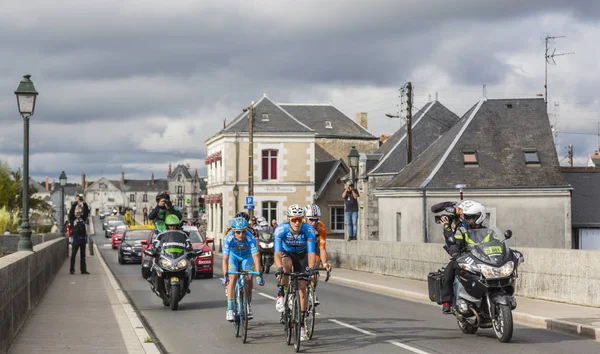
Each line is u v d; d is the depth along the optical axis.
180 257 16.38
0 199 90.31
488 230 11.84
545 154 39.78
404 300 18.77
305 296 11.02
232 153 64.25
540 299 17.05
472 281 11.51
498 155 39.72
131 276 28.39
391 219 41.84
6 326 10.17
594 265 15.45
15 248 45.38
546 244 37.88
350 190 30.17
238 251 12.00
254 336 12.39
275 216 64.50
